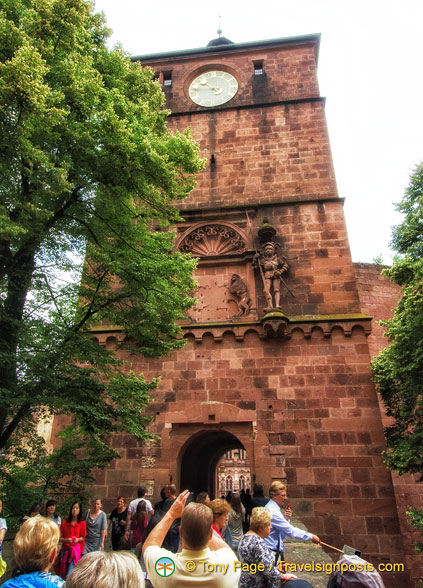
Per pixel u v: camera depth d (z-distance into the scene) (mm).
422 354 13969
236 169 21281
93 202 11734
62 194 11500
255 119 22469
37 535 3326
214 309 18250
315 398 15977
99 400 11742
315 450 15266
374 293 24641
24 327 10719
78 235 12180
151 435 12312
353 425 15438
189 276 13484
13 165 9797
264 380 16453
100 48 13953
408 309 14438
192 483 21312
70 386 11477
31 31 10727
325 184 20375
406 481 20016
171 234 14336
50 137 10109
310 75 23719
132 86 14367
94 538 9484
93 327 17906
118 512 10523
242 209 19984
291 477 14984
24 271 11234
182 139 12609
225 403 16328
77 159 11125
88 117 11008
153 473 15641
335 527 14180
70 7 11219
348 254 18469
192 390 16688
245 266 18812
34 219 10234
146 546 3480
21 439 11945
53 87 10820
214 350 17156
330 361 16406
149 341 13117
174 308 12945
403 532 19219
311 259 18547
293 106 22562
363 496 14477
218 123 22672
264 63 24516
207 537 3371
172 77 24891
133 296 13031
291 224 19391
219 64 24828
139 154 11102
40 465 11914
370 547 13867
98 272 13328
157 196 12352
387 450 14984
